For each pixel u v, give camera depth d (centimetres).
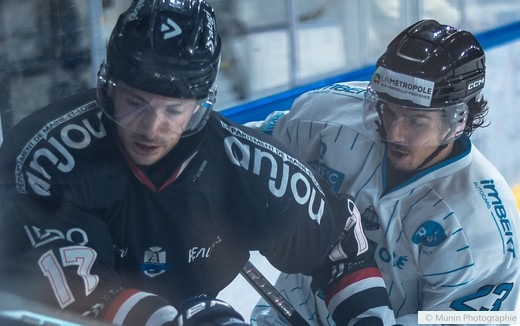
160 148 269
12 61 466
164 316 250
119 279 276
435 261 362
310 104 405
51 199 261
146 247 285
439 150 356
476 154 381
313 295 388
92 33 505
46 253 251
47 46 483
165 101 262
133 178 273
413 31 352
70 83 485
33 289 244
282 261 317
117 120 264
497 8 891
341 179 377
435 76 336
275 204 293
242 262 317
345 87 409
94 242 265
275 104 677
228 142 290
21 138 274
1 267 248
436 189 363
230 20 740
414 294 382
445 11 876
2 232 258
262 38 743
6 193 263
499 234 362
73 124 274
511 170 663
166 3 270
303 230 304
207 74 270
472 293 371
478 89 356
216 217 291
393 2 827
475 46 355
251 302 378
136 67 259
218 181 287
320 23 790
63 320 195
